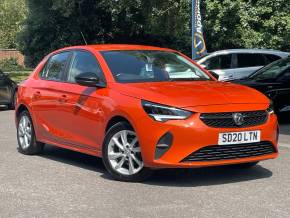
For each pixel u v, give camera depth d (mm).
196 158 6359
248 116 6609
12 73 40781
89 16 27562
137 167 6883
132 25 27859
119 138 6961
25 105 8961
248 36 24875
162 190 6500
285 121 12906
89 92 7516
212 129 6352
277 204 5871
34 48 28797
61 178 7199
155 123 6449
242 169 7688
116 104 6914
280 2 24938
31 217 5520
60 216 5535
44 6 27547
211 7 24484
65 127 8016
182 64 8086
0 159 8594
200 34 19125
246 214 5512
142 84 7148
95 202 6016
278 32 25078
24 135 9086
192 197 6176
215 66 16859
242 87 7289
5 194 6410
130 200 6074
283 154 8828
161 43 29047
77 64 8133
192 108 6391
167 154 6398
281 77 12570
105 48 8031
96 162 8320
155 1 25922
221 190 6488
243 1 25016
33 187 6727
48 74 8797
